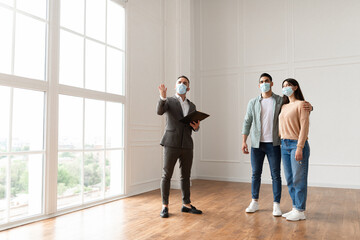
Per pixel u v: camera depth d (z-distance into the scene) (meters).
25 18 2.93
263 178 5.37
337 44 5.02
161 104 2.98
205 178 5.95
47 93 3.09
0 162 2.66
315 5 5.21
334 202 3.74
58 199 3.21
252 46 5.69
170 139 3.05
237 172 5.68
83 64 3.62
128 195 4.22
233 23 5.89
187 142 3.09
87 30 3.70
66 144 3.34
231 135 5.77
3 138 2.71
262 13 5.64
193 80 6.15
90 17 3.75
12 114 2.78
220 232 2.53
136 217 3.03
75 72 3.50
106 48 3.98
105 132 3.92
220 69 5.95
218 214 3.13
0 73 2.65
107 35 4.03
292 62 5.32
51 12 3.15
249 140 5.60
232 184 5.29
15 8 2.83
